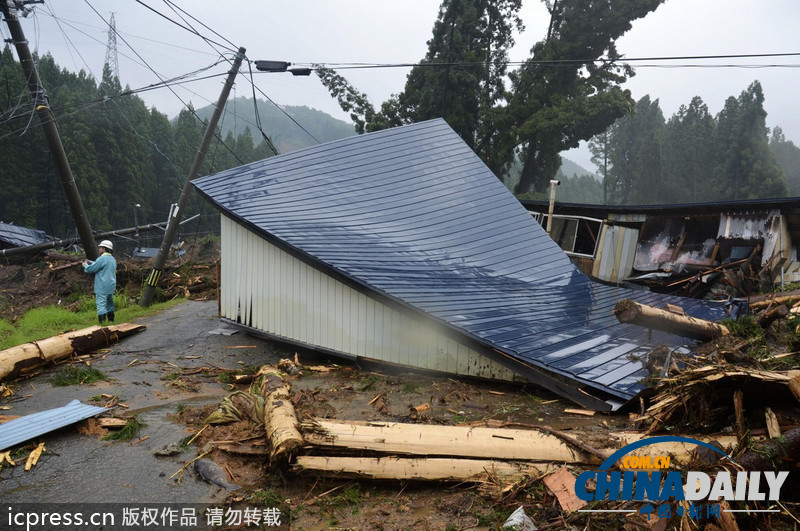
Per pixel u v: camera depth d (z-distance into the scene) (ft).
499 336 28.07
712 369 18.86
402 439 17.81
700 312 37.40
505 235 45.57
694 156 271.28
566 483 16.08
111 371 29.30
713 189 253.65
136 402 24.52
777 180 237.04
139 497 16.40
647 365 25.21
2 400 24.81
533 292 37.45
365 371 30.17
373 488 17.38
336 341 31.73
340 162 46.14
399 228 40.65
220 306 38.65
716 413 19.33
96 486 16.97
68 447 19.57
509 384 27.35
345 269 30.91
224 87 51.67
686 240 59.67
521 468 17.11
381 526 15.11
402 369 29.73
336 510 16.10
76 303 53.93
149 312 46.65
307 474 17.33
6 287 60.90
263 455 18.75
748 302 38.32
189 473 17.89
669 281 58.44
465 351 28.14
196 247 85.30
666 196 272.31
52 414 21.40
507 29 143.54
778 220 51.08
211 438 20.13
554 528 14.55
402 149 51.03
